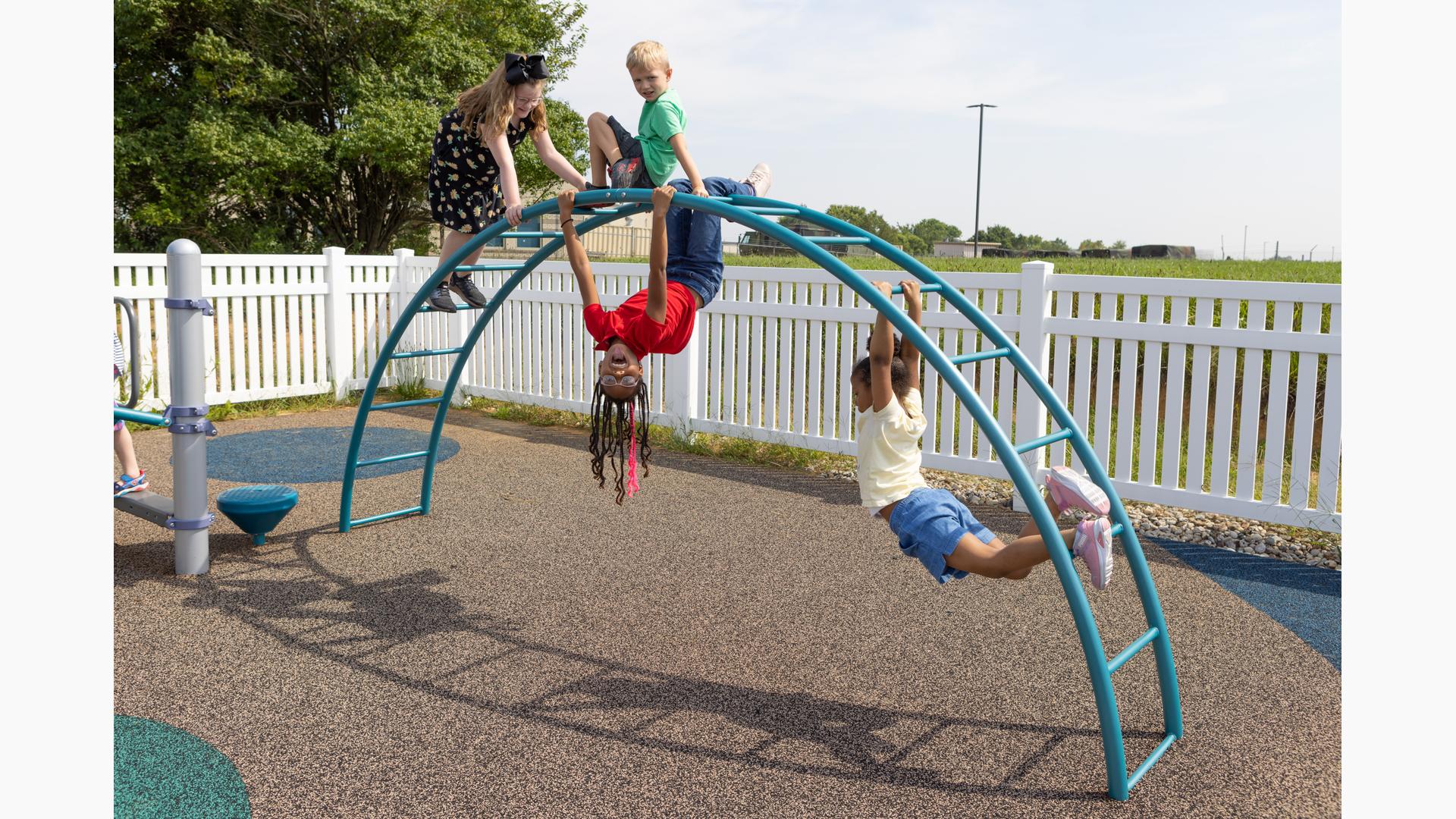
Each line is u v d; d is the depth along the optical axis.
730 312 7.36
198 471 4.57
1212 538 5.34
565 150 21.59
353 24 19.19
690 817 2.63
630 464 3.74
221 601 4.27
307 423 8.61
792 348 8.48
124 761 2.89
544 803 2.69
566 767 2.89
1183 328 5.33
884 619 4.09
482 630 3.95
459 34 20.52
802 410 7.13
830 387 6.92
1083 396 5.76
